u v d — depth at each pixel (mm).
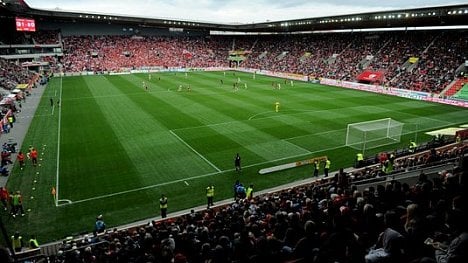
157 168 27297
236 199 21219
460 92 54688
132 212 20953
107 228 19125
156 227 15789
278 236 10141
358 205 9742
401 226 7062
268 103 51719
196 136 35281
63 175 25969
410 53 72875
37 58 87000
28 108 47500
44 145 32531
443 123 41062
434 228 6895
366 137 34844
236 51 113500
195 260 9320
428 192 9812
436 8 58875
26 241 18016
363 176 20750
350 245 6594
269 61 100562
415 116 44469
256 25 101812
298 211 13250
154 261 9547
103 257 11391
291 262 7047
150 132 36562
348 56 83812
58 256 13281
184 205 21859
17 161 28719
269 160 29125
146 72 92312
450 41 69625
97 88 64188
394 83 65500
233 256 8508
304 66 88750
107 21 98625
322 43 95938
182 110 46656
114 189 23812
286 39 109438
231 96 57344
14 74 66562
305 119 42188
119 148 31625
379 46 81000
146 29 115000
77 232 18844
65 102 51312
